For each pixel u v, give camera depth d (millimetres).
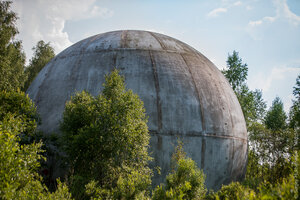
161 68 11969
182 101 11133
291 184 4094
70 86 11523
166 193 5688
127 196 5867
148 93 10922
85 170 7195
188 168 7254
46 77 12844
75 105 8039
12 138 4797
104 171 7078
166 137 10258
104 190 6141
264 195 3936
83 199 6371
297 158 4590
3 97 8477
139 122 7723
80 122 7809
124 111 7395
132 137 7320
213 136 11117
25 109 8570
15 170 4523
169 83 11477
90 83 11359
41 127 10766
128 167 7168
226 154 11414
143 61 12062
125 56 12242
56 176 9727
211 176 10766
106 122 7246
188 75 12266
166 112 10680
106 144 7082
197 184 7129
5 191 4012
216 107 11938
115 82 8008
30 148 5230
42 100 11742
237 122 12797
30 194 4785
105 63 11961
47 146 9773
